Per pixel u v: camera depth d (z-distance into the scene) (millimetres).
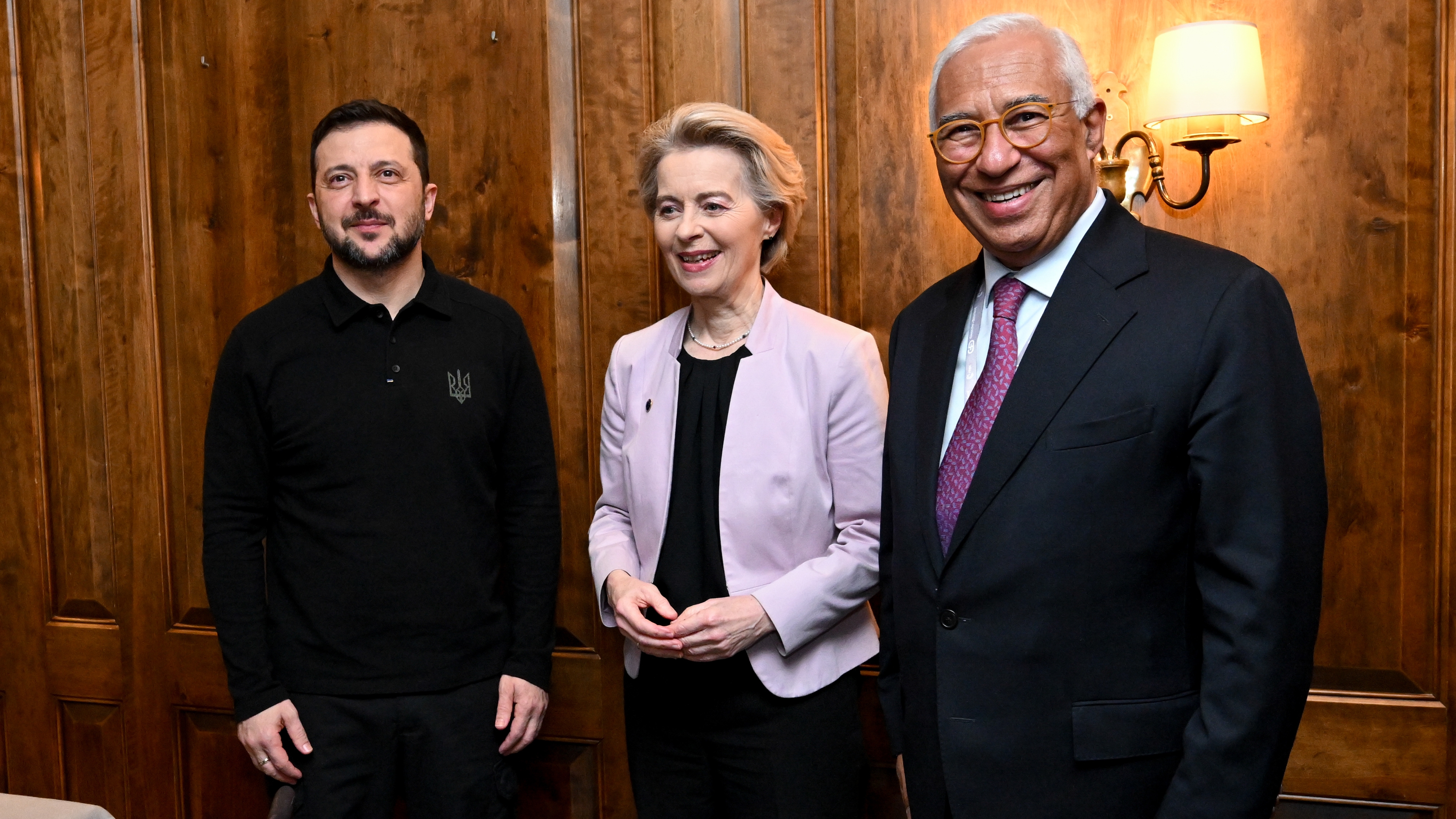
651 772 1606
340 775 1645
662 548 1601
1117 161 1775
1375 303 1714
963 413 1261
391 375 1677
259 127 2168
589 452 2059
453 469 1694
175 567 2283
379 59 2107
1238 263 1131
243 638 1665
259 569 1714
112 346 2273
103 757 2357
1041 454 1149
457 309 1764
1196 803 1044
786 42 1927
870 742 1946
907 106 1882
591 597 2074
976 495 1178
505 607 1792
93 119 2248
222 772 2283
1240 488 1053
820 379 1562
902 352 1407
